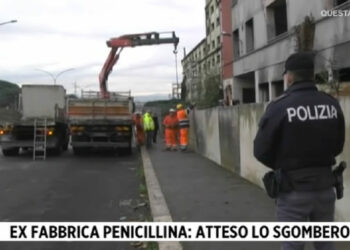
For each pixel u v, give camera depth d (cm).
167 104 4391
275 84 2830
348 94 685
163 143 2647
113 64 3012
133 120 2173
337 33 1938
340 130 404
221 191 1011
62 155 2166
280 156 397
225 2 3956
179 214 811
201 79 4434
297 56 402
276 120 392
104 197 1100
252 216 777
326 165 396
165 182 1164
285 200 398
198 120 1920
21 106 2197
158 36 3006
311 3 2191
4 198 1101
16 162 1880
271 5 2830
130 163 1828
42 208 980
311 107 391
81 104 2097
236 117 1224
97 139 2117
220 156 1455
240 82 3700
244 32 3391
